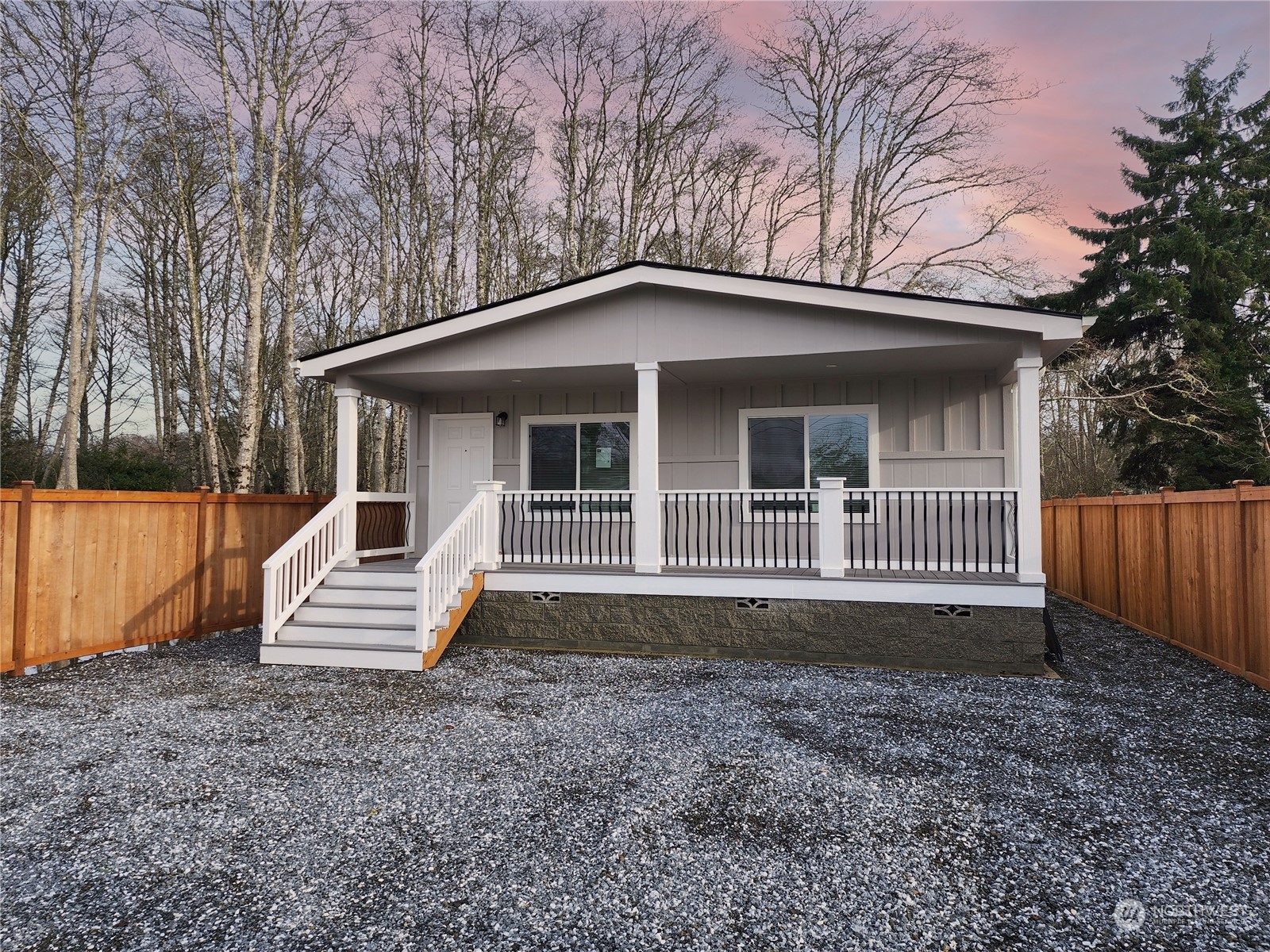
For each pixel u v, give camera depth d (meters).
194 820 3.52
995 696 5.86
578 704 5.60
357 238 21.17
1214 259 17.17
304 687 6.11
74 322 15.06
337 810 3.63
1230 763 4.30
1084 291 20.20
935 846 3.26
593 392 10.23
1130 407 17.94
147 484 18.70
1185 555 7.48
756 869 3.05
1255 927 2.62
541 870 3.04
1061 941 2.54
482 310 8.21
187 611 8.20
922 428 9.02
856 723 5.11
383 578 7.85
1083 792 3.88
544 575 7.83
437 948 2.50
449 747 4.56
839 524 7.16
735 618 7.39
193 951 2.47
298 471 15.43
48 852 3.18
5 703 5.58
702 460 9.76
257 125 14.52
